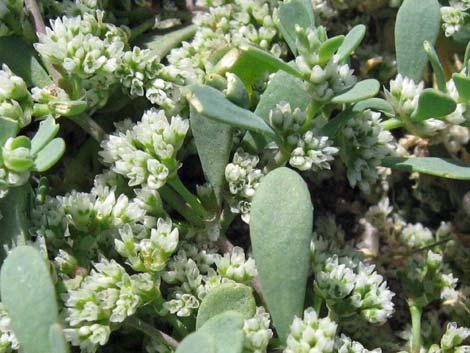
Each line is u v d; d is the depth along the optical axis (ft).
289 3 0.25
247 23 0.32
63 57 0.26
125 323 0.25
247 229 0.31
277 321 0.23
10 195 0.25
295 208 0.23
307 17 0.25
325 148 0.26
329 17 0.34
